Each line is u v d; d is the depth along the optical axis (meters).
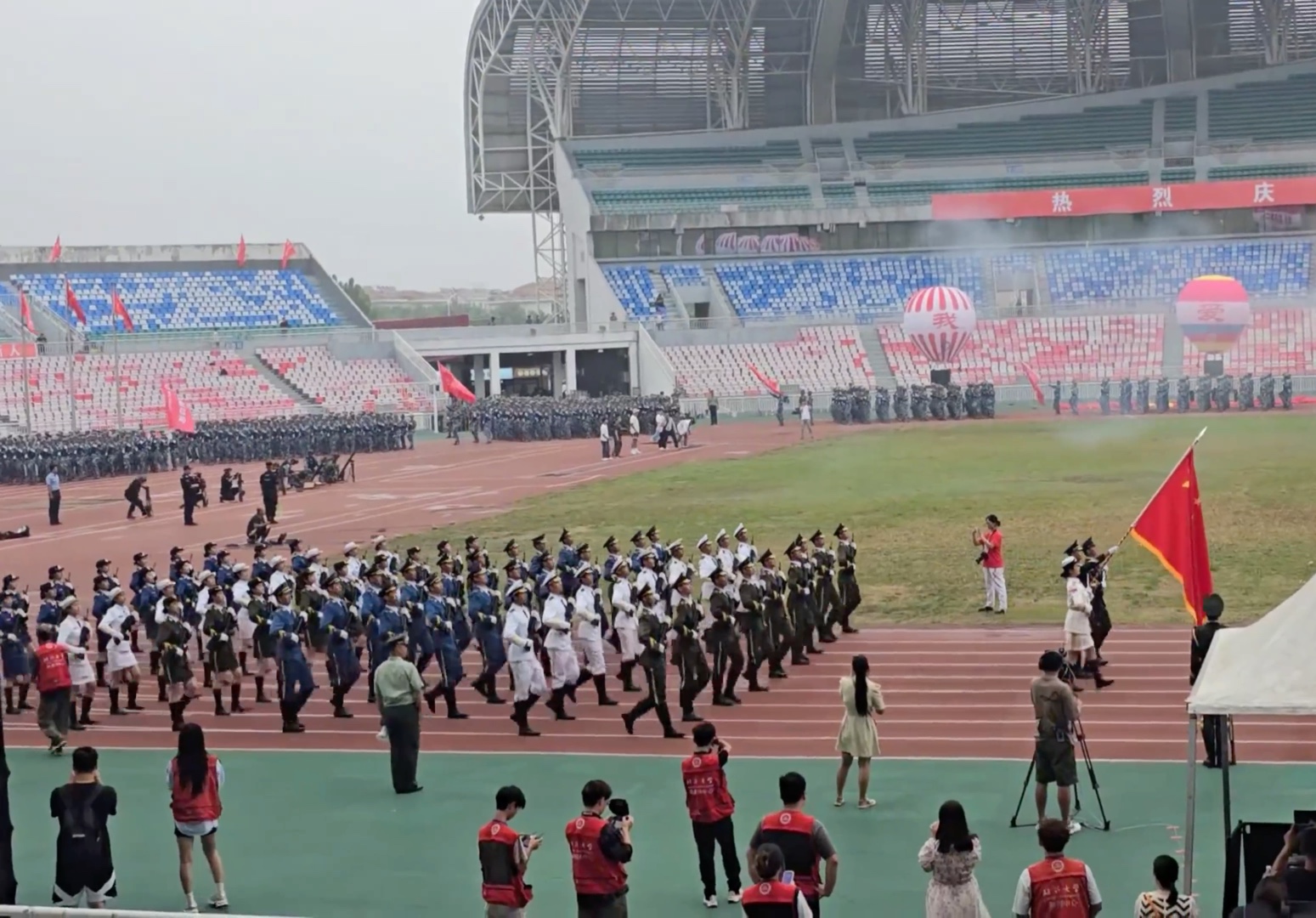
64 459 79.38
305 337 110.81
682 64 128.75
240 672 32.41
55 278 112.06
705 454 79.69
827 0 119.75
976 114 126.88
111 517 61.47
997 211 114.12
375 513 58.91
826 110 129.25
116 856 20.11
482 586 29.69
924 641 33.16
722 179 123.75
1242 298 99.06
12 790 23.91
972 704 27.39
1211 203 112.12
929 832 19.84
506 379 127.94
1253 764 22.75
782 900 13.12
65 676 26.34
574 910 17.55
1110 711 26.14
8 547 52.59
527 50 125.19
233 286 117.75
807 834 14.67
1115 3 125.81
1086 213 113.25
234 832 21.03
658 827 20.67
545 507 58.16
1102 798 21.08
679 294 118.12
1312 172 116.25
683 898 17.75
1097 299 113.50
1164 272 114.12
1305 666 14.31
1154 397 101.44
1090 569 28.47
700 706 28.14
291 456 88.19
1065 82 131.88
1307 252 113.00
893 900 17.27
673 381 109.50
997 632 33.88
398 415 95.88
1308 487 54.56
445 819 21.38
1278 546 42.88
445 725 27.64
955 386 96.81
